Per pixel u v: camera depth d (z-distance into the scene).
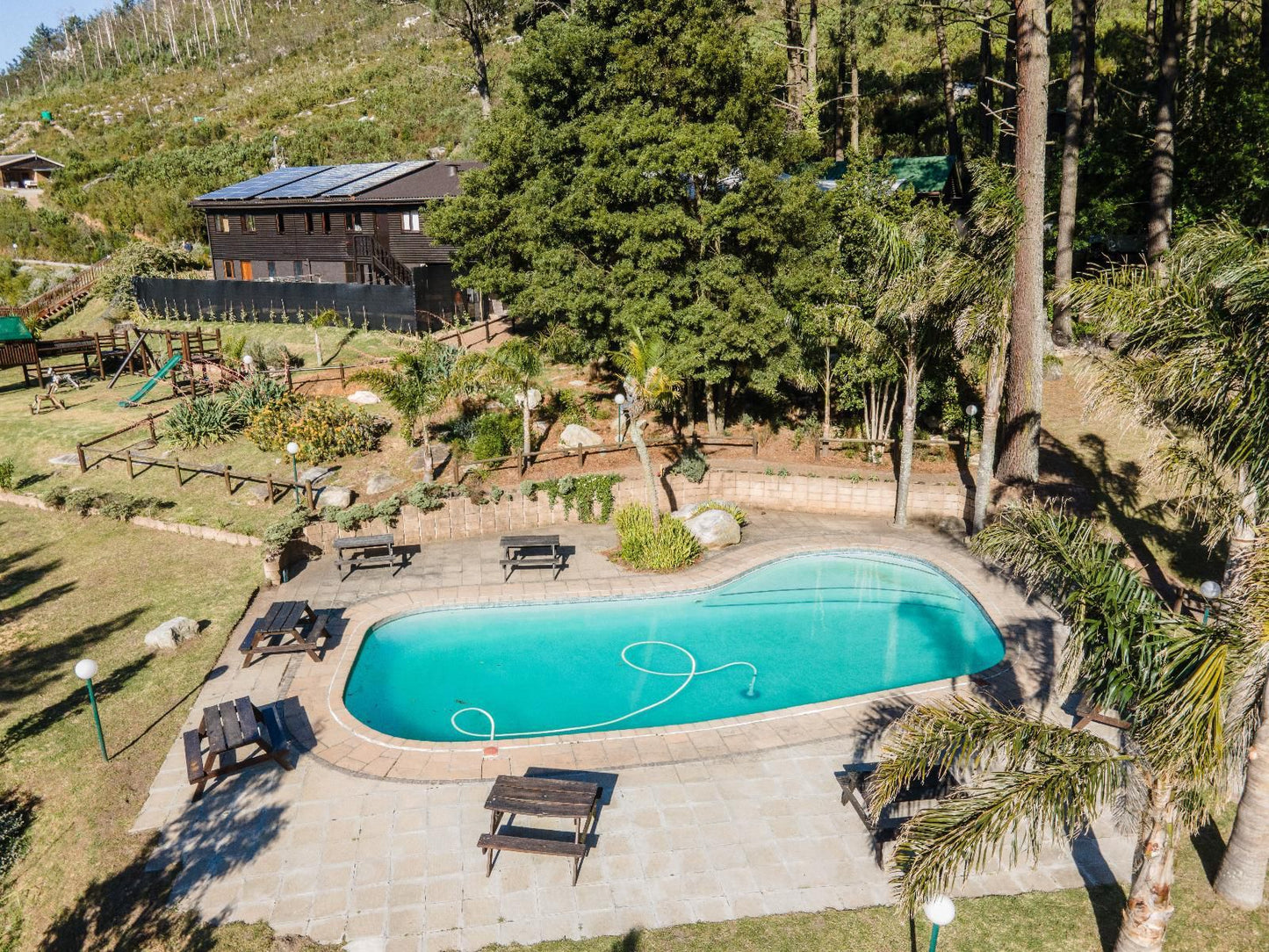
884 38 59.56
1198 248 10.31
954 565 20.78
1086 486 23.05
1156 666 8.02
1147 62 42.19
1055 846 11.20
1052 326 30.06
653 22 21.98
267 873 10.68
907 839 8.20
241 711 13.06
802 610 19.41
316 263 44.09
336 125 77.75
